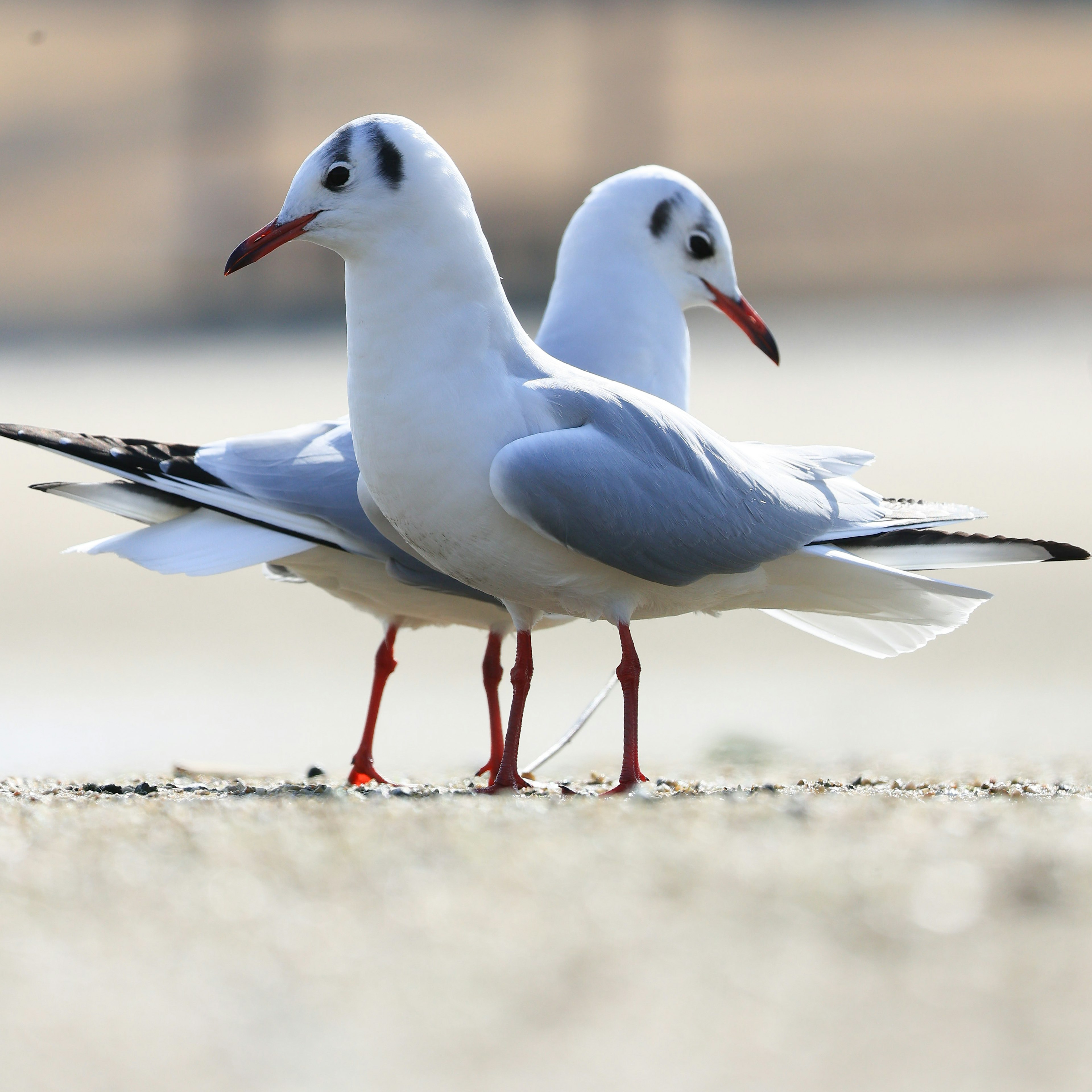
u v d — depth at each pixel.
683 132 84.12
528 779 12.23
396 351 9.89
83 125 91.62
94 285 66.31
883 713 16.95
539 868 7.35
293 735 16.36
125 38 108.94
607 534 9.88
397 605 12.30
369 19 113.50
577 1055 5.50
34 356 53.78
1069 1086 5.28
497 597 11.25
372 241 9.91
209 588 23.59
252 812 8.65
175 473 11.58
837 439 32.22
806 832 7.95
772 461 11.31
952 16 110.69
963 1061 5.45
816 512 10.93
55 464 32.59
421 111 92.75
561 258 13.09
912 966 6.22
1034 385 39.81
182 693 18.47
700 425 10.65
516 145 83.12
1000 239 67.94
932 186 74.50
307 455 11.79
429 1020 5.77
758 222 71.12
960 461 29.77
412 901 6.94
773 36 106.06
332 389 42.66
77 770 13.95
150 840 7.89
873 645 12.08
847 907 6.83
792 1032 5.68
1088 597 22.20
